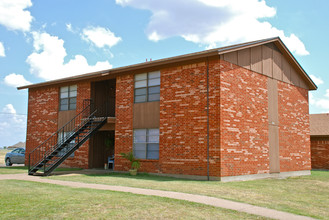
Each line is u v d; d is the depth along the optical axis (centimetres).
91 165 2145
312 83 2311
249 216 805
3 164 3144
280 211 884
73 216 768
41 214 782
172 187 1234
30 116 2561
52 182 1366
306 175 2120
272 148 1892
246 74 1739
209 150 1552
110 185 1277
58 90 2388
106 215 779
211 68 1585
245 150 1677
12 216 762
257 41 1802
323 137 2794
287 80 2109
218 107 1540
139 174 1791
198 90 1619
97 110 2211
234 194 1122
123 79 1966
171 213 806
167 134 1720
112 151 2306
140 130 1858
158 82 1808
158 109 1784
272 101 1936
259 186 1384
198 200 968
